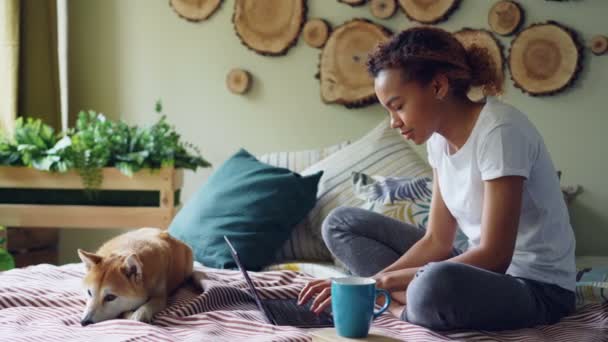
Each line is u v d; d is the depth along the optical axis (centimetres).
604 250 284
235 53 345
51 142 305
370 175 270
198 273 204
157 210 299
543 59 289
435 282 151
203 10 346
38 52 345
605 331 165
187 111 354
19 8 338
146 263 180
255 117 344
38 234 342
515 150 156
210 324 152
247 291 184
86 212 299
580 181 287
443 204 183
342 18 326
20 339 137
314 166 286
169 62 355
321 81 329
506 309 156
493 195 156
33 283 190
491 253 155
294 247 263
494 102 164
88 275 172
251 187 258
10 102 337
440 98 160
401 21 316
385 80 160
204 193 270
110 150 301
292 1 333
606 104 281
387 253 194
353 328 136
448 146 173
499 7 295
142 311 164
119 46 360
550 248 167
